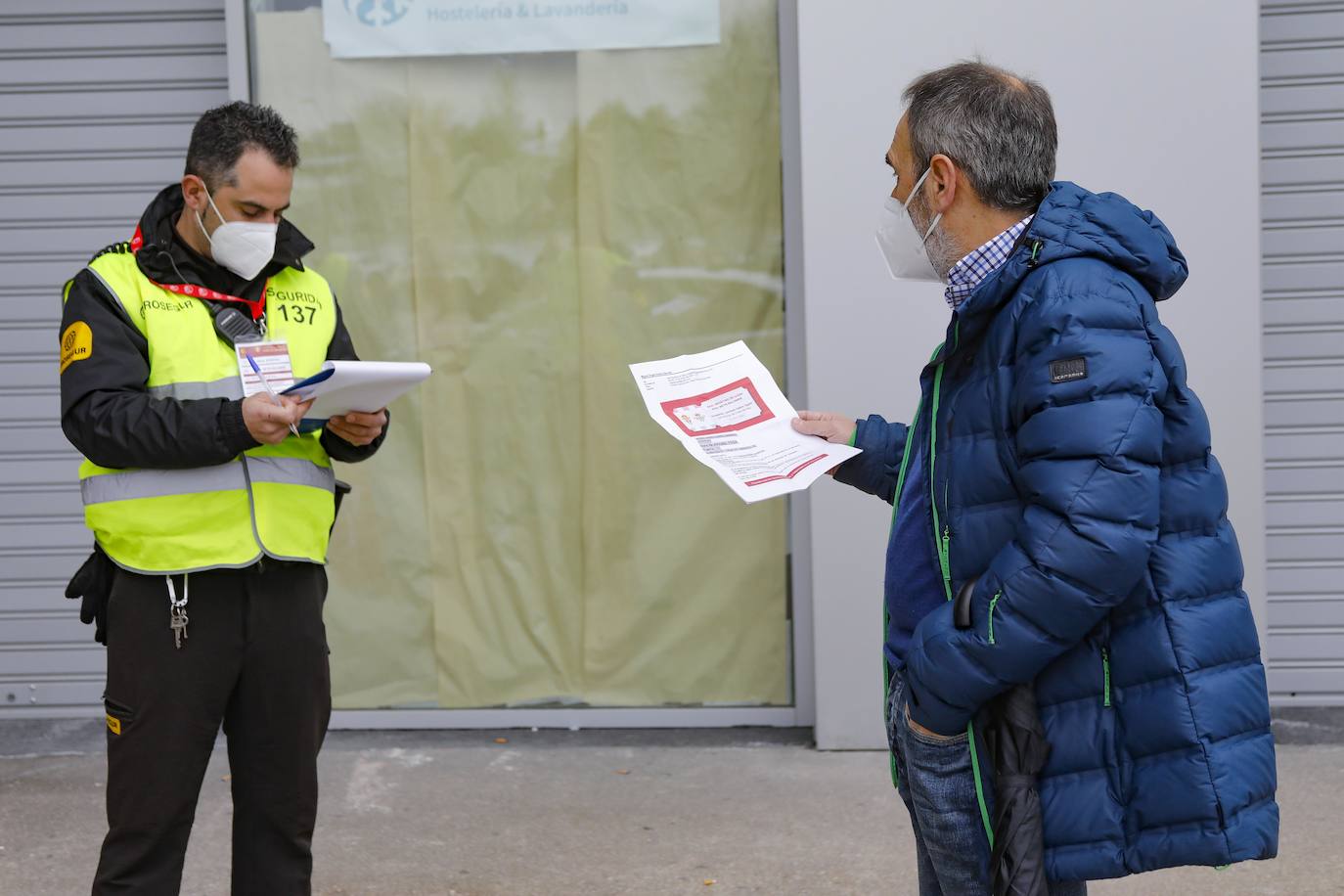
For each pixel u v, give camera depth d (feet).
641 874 12.22
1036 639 6.43
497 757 15.30
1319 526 16.12
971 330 7.02
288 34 15.44
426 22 15.34
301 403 7.91
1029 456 6.54
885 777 14.44
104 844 8.62
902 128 7.51
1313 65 15.74
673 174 15.42
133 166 16.28
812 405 14.71
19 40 16.15
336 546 16.02
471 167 15.52
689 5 15.19
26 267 16.43
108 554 8.43
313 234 15.67
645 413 15.74
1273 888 11.71
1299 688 16.26
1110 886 11.84
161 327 8.45
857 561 14.96
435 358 15.79
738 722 15.99
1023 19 14.29
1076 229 6.79
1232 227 14.38
